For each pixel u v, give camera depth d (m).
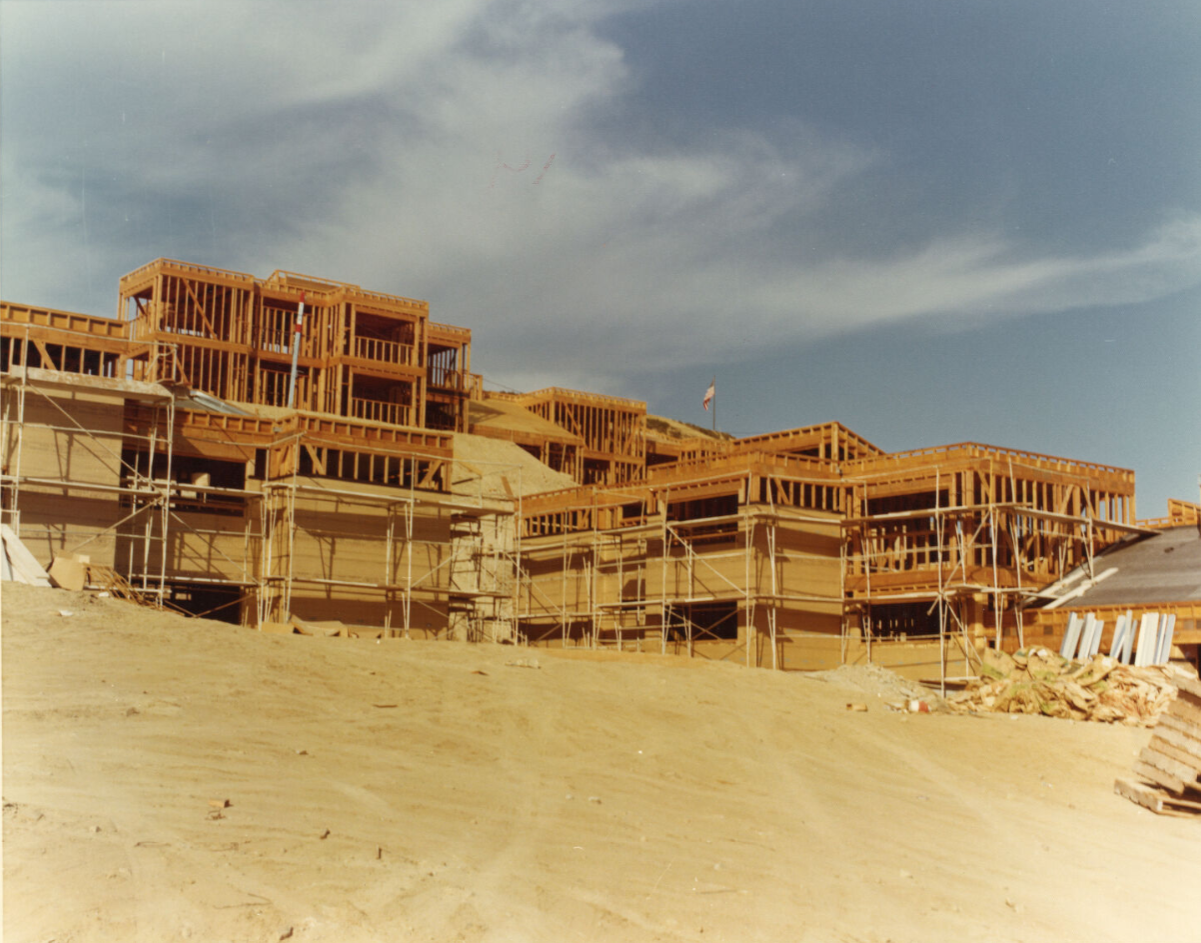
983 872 15.34
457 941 10.11
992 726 28.19
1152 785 21.55
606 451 89.25
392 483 49.22
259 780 14.91
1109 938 12.87
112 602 26.34
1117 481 51.00
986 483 46.44
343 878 11.30
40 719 16.45
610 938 10.80
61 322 45.38
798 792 19.41
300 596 45.41
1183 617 38.53
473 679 26.00
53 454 40.44
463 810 15.06
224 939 9.40
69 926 9.17
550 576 59.56
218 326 66.69
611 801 16.94
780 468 48.78
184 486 42.50
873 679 38.16
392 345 71.12
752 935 11.39
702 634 50.12
